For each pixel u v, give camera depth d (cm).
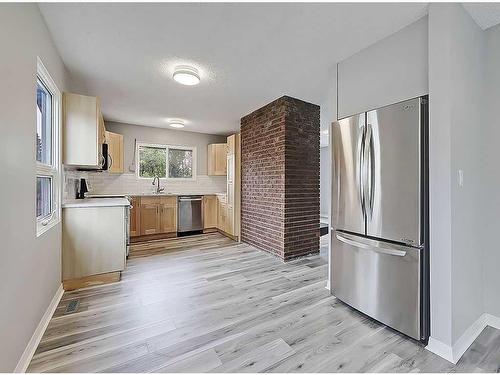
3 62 126
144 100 370
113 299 238
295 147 363
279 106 361
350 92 245
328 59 251
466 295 176
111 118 475
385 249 188
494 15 177
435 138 165
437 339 166
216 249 418
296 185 366
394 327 185
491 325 194
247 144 448
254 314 213
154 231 489
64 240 256
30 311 161
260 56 246
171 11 180
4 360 127
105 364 152
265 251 398
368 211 202
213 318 206
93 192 487
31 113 164
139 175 536
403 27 199
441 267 163
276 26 198
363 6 174
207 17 187
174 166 581
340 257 232
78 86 318
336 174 236
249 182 442
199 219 543
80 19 188
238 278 292
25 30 153
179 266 333
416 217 172
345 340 178
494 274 193
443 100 161
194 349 167
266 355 162
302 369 150
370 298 202
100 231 272
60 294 241
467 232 176
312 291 258
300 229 371
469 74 177
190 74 268
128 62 258
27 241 157
